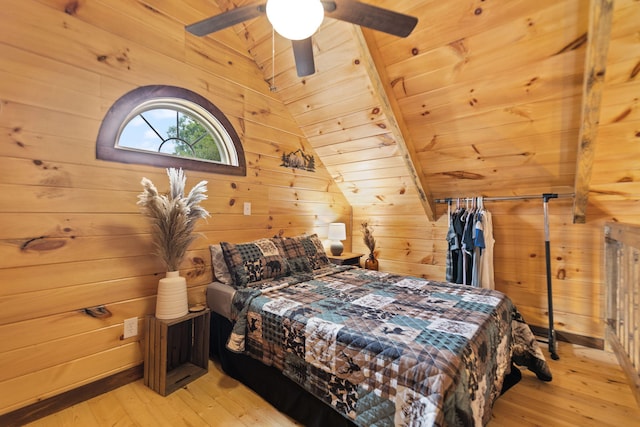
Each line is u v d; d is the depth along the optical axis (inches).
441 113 97.8
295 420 64.1
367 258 158.4
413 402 45.4
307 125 126.1
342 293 82.4
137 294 78.5
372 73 90.9
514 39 73.7
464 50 80.2
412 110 101.4
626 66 67.4
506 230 117.6
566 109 81.3
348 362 54.8
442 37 80.2
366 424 50.4
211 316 91.4
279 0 48.6
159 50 83.1
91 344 70.6
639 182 88.6
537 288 111.3
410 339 53.4
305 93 112.5
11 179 59.9
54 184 65.2
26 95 61.6
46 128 64.1
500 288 119.2
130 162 77.4
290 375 64.9
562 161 95.1
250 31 101.8
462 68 84.0
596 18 59.5
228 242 98.3
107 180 73.3
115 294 74.6
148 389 74.7
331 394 56.6
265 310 72.2
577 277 103.8
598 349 99.7
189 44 90.3
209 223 95.9
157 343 73.6
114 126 74.3
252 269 90.8
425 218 139.4
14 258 60.4
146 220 80.0
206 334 83.4
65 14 66.6
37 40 62.7
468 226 114.0
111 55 73.7
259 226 112.7
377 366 50.8
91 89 70.5
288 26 52.5
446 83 89.2
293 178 127.0
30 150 62.1
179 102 89.7
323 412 58.9
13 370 60.3
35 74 62.6
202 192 84.4
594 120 75.0
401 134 106.0
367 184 144.3
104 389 72.5
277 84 114.4
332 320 62.7
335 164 140.2
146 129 85.4
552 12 66.9
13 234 60.3
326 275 103.0
